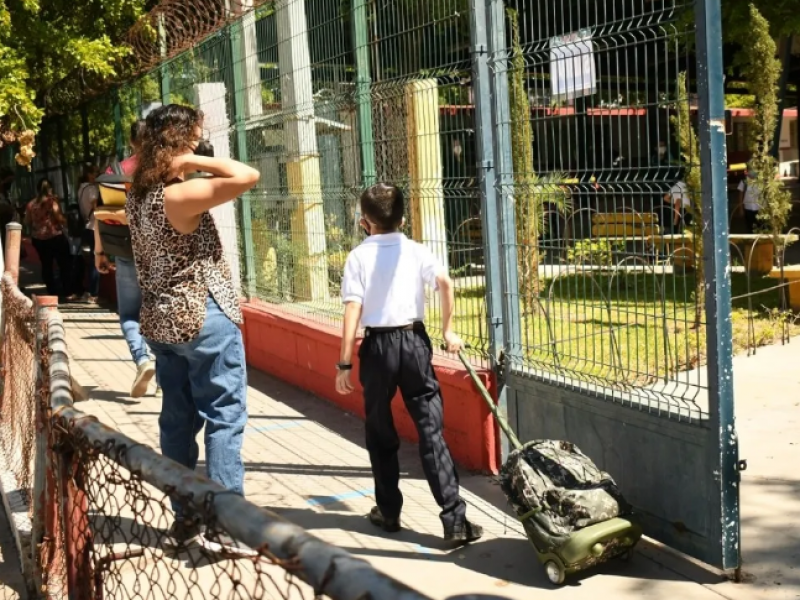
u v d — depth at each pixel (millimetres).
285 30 6969
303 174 6965
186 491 1858
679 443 3711
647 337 3973
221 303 3949
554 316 4457
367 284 4152
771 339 8156
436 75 5090
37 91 12453
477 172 4812
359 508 4680
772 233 9633
